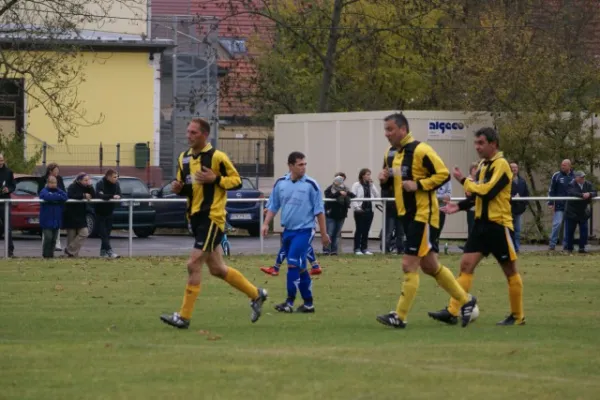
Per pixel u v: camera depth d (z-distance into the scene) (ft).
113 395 62.39
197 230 90.48
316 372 69.56
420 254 91.15
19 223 221.25
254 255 186.29
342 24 296.10
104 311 104.94
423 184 89.10
